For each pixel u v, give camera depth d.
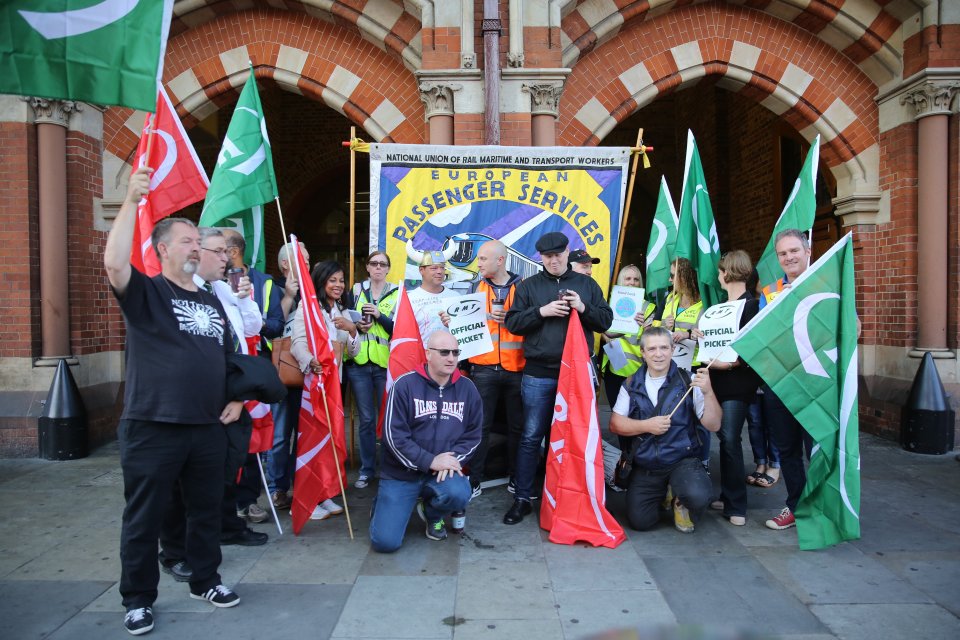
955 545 3.93
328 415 4.18
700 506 4.02
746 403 4.25
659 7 6.95
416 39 6.73
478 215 5.54
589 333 4.56
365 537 4.10
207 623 2.99
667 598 3.22
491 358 4.80
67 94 3.13
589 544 3.95
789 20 7.18
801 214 4.99
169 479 2.93
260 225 5.23
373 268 5.25
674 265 5.34
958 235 6.50
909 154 6.79
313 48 7.09
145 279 2.87
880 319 7.17
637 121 13.67
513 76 6.46
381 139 7.03
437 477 3.87
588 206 5.53
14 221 6.34
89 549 3.93
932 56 6.48
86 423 6.29
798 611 3.08
